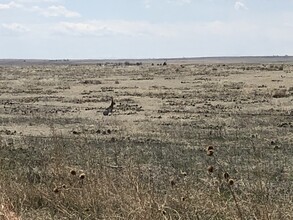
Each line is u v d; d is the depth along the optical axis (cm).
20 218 742
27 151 1491
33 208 802
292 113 2562
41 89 4359
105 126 2241
